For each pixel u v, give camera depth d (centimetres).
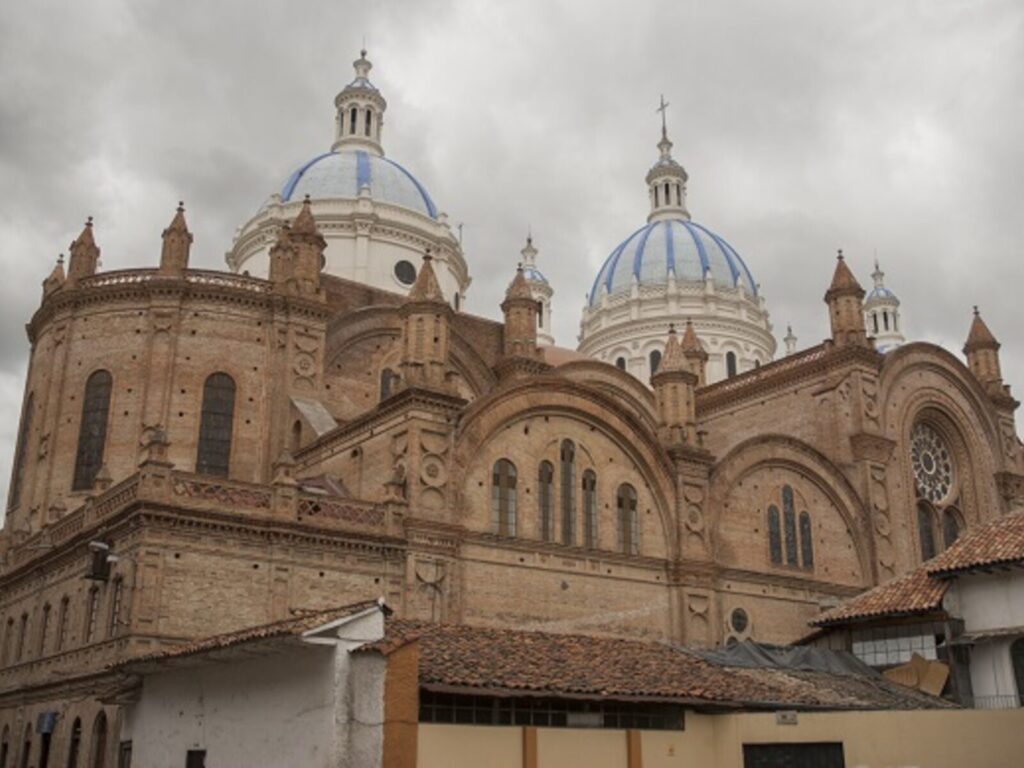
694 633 4956
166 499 3791
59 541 4500
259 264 7400
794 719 3003
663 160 11094
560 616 4584
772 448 5612
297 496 4056
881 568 5841
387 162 7975
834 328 6362
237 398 5112
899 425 6344
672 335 5534
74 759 3919
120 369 5106
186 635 3697
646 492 5075
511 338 6106
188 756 2917
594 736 2753
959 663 3709
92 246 5503
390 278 7300
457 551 4356
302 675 2464
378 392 5622
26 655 4647
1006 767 2984
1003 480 6888
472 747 2530
